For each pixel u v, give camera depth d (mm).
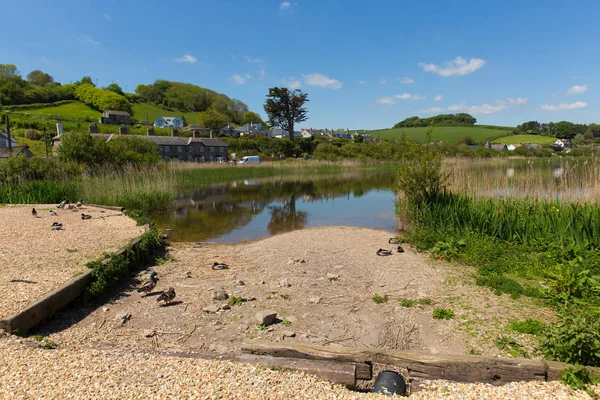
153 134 65375
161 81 160875
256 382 3562
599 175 10953
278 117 78625
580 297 5965
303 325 5691
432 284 7250
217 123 98688
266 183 31375
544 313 5703
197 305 6418
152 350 4691
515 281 7094
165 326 5625
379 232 12641
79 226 10922
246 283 7559
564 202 10211
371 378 4078
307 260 9234
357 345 5109
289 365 3914
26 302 5430
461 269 8070
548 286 6496
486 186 13078
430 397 3441
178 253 10117
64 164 21828
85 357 4113
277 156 68688
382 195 23406
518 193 11969
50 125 72812
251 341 4582
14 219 11531
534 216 9664
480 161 33312
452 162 33406
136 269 8406
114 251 8195
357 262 8977
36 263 7254
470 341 4984
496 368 3740
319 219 15688
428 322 5676
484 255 8438
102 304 6445
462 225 10297
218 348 4938
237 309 6246
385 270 8273
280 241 11438
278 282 7594
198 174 31969
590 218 8297
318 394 3430
